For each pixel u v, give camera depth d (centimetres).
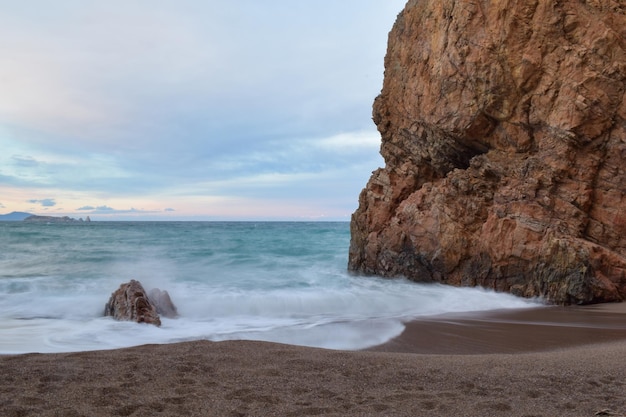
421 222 2025
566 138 1730
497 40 1884
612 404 573
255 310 1463
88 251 3138
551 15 1792
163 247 3462
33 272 2183
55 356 782
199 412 536
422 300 1648
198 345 888
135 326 1162
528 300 1639
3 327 1141
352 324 1259
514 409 556
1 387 607
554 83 1784
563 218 1714
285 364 755
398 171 2362
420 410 550
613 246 1666
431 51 2214
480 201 1923
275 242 4125
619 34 1694
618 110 1670
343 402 576
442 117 2095
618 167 1681
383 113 2534
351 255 2500
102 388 610
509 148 1962
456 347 995
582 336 1089
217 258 2864
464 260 1891
